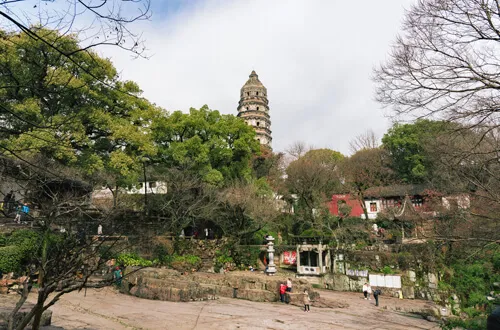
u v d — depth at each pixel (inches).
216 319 594.9
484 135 323.6
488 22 307.4
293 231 1536.7
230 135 1478.8
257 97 2696.9
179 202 1009.5
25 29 155.4
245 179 1412.4
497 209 420.5
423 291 1054.4
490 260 1038.4
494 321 159.6
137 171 938.1
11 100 600.1
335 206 1603.1
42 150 567.2
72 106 749.9
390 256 1180.5
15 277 635.5
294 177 1546.5
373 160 1664.6
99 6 164.6
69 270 234.2
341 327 616.7
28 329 389.4
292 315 687.1
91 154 789.9
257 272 1216.2
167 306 671.8
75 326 474.0
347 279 1195.3
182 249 1144.8
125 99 928.9
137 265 864.3
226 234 1344.7
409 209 1240.8
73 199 316.2
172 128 1257.4
